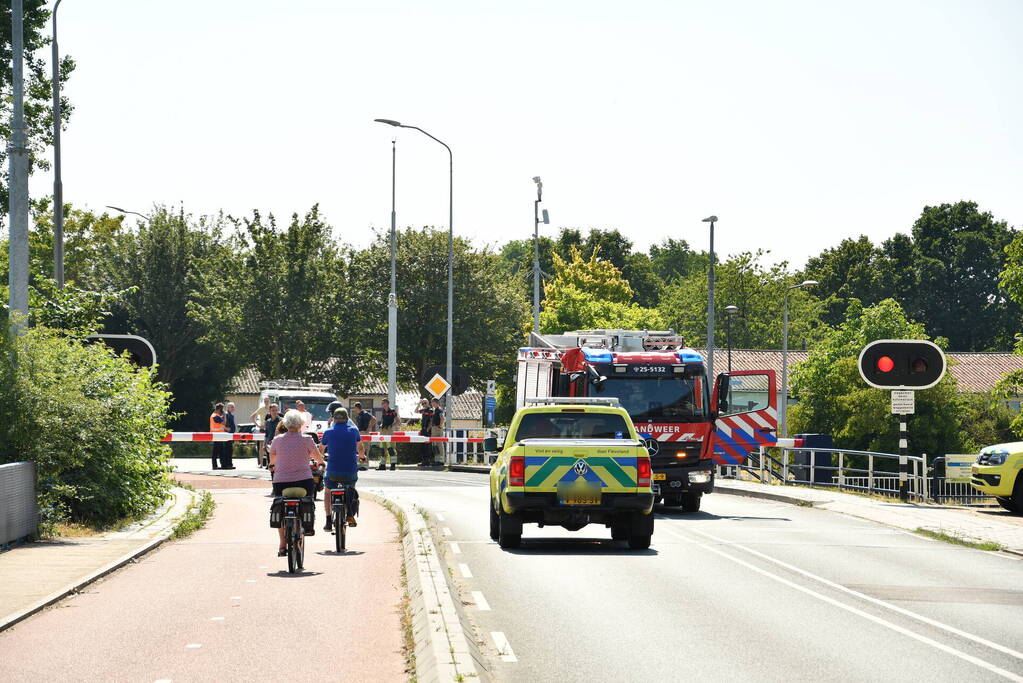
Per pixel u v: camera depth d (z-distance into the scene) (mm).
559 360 77500
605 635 29828
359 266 195250
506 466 49062
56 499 51125
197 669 23906
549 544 51562
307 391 125188
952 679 25141
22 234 57688
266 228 180750
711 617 32719
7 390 50375
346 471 46312
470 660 23234
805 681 24828
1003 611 34438
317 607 31875
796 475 94750
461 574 40906
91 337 65438
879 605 35281
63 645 26453
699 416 69000
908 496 75688
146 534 50000
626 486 48188
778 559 46438
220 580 37312
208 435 98125
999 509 71875
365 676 23266
